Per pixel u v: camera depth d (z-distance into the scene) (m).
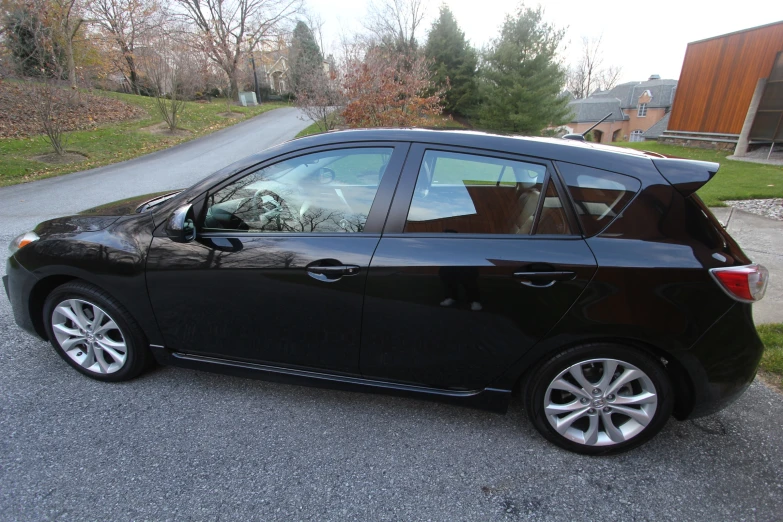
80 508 1.83
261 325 2.31
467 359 2.14
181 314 2.41
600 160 2.03
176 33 27.14
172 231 2.21
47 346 3.02
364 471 2.07
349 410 2.49
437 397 2.26
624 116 60.78
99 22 23.36
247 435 2.28
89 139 14.48
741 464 2.15
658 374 2.04
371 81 12.00
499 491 1.98
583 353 2.06
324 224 2.21
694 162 2.00
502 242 2.02
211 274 2.27
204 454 2.14
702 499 1.95
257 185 2.32
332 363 2.31
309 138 2.34
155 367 2.83
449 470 2.09
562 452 2.21
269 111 28.55
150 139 16.09
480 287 2.01
